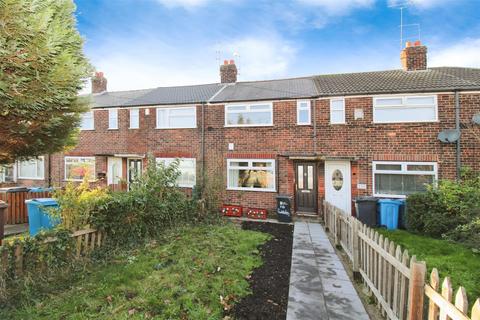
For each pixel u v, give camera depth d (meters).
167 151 13.69
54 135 5.20
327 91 11.78
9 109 3.88
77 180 15.29
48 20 3.82
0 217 7.17
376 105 10.91
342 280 5.12
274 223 10.48
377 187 10.80
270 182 12.09
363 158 10.92
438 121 10.12
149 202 7.79
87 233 5.96
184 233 8.24
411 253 6.54
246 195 12.25
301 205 11.78
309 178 11.70
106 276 4.96
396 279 3.41
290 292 4.61
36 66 3.83
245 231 8.79
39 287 4.55
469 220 7.23
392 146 10.62
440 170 10.04
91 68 4.99
